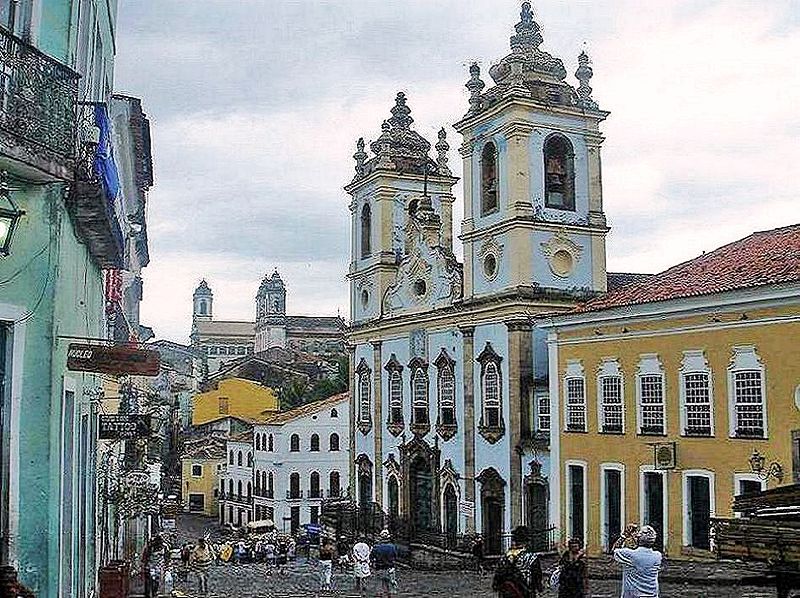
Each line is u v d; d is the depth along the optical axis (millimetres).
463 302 37000
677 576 19562
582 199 35719
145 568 20797
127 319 30688
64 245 11070
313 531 50812
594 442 27953
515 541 14164
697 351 24484
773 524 12594
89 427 15211
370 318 45781
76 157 10461
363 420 46219
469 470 36625
